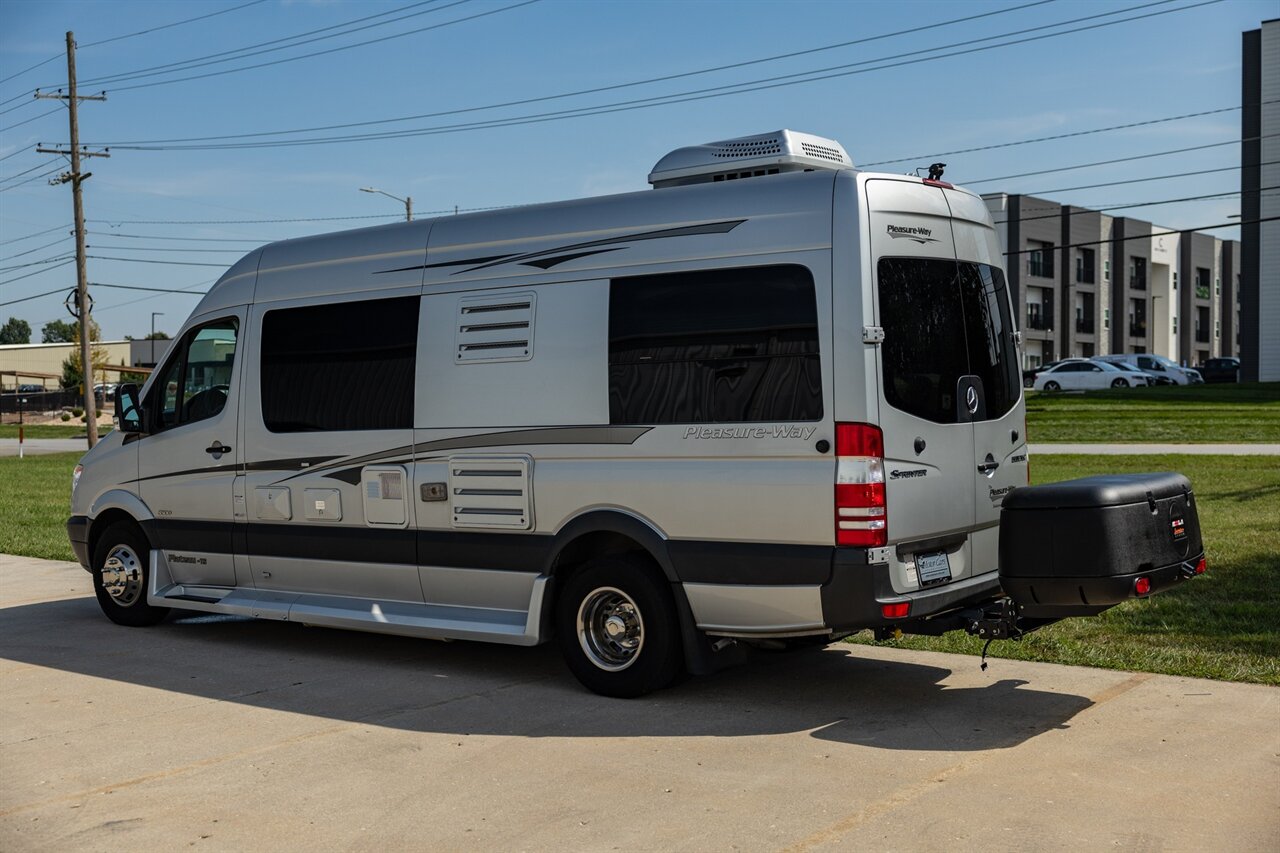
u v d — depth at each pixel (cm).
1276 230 4791
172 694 720
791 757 571
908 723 625
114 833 492
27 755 600
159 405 905
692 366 657
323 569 812
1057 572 597
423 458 759
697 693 697
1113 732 598
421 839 479
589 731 624
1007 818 484
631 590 675
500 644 854
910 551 626
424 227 783
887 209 634
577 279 705
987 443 686
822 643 688
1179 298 8281
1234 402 3634
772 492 625
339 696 709
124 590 931
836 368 611
